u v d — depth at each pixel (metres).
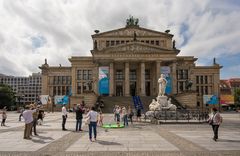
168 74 104.56
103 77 104.06
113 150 18.12
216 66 130.88
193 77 120.25
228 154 16.70
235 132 28.89
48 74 132.75
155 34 117.44
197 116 43.56
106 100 92.31
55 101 115.19
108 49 104.69
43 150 18.25
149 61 106.12
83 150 18.17
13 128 34.53
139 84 112.56
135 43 105.19
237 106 156.50
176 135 25.95
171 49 105.12
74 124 40.66
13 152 17.55
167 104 48.38
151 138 23.84
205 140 22.64
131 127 34.53
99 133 27.84
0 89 142.00
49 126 36.72
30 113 24.14
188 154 16.73
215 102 112.62
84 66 121.12
